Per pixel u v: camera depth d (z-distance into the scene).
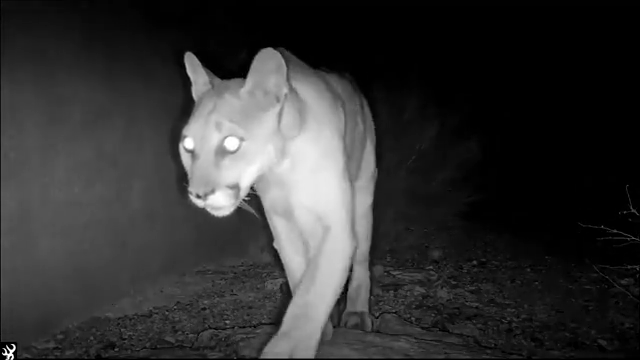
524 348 0.94
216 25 1.43
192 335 1.03
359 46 2.01
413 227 1.87
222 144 0.66
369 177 0.97
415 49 2.21
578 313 1.12
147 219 1.24
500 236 1.75
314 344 0.70
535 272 1.41
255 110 0.67
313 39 1.80
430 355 0.76
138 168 1.20
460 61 2.34
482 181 2.30
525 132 2.46
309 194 0.73
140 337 1.01
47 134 0.98
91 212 1.08
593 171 2.27
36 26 0.96
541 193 2.19
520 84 2.46
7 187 0.90
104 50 1.11
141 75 1.21
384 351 0.77
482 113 2.40
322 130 0.73
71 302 1.04
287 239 0.81
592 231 1.73
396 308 1.17
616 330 1.03
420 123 2.06
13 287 0.91
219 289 1.28
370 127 0.98
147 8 1.23
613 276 1.34
